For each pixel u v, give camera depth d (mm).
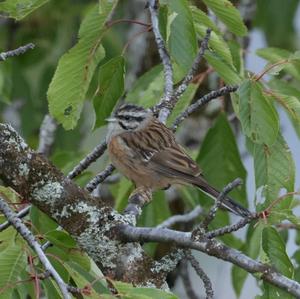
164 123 11141
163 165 12953
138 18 17078
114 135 13141
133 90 13398
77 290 7762
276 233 8922
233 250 8289
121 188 13406
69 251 8859
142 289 7699
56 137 17031
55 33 17703
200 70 15539
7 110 17797
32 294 8969
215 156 13547
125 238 8836
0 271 8281
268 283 8539
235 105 11078
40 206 8961
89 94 16312
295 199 13227
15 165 8844
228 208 10867
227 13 10766
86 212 8914
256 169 10938
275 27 17781
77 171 10898
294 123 12688
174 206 16188
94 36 10820
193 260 8812
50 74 17062
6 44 17656
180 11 9867
